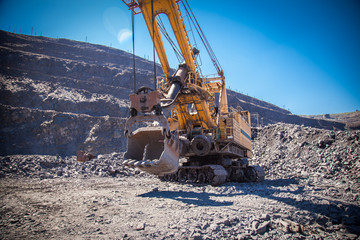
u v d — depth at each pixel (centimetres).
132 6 1205
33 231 443
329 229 577
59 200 735
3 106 6412
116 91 10594
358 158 2048
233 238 447
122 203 706
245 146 1773
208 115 1473
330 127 16450
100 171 1809
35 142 6269
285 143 2958
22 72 9150
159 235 437
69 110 8025
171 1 1192
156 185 1223
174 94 1234
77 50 13862
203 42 1480
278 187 1259
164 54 1345
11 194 864
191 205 696
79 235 427
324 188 1312
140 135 1078
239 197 883
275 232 503
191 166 1361
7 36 11794
